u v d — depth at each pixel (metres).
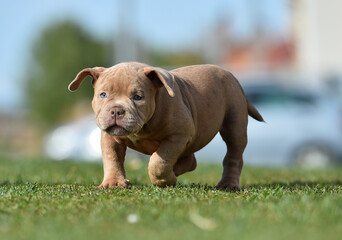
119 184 9.06
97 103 8.73
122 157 9.38
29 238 5.78
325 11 35.22
